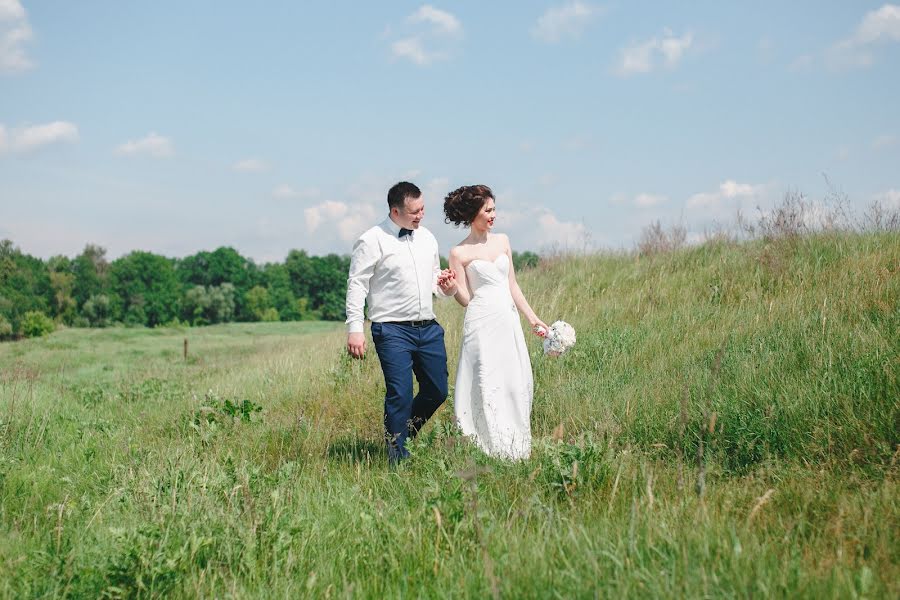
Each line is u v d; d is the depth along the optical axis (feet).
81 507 12.85
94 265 321.93
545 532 9.88
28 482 14.78
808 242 30.89
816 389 15.29
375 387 24.56
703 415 15.17
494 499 11.75
